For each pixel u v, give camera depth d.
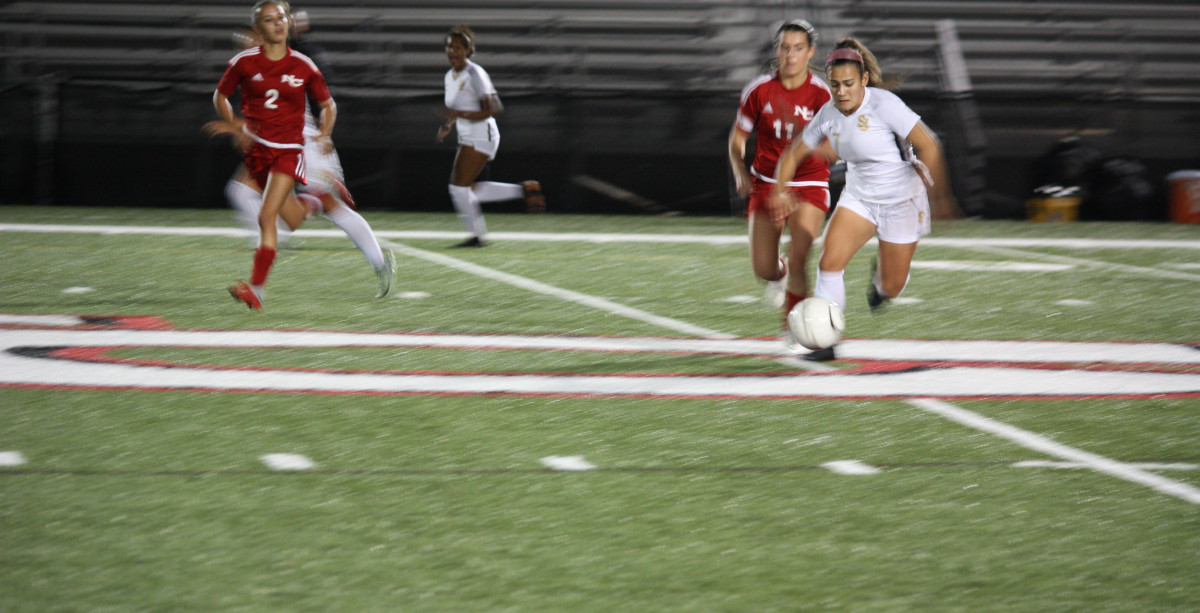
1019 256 41.25
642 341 24.80
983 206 56.22
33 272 32.78
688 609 11.29
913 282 34.31
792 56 22.67
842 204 21.92
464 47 39.53
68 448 16.17
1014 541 13.23
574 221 51.97
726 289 32.69
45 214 49.50
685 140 55.62
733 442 17.11
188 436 16.89
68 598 11.23
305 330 25.17
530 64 68.38
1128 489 15.12
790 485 15.15
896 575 12.20
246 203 32.84
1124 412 19.27
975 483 15.31
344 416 18.19
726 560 12.55
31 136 53.69
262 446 16.47
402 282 32.38
